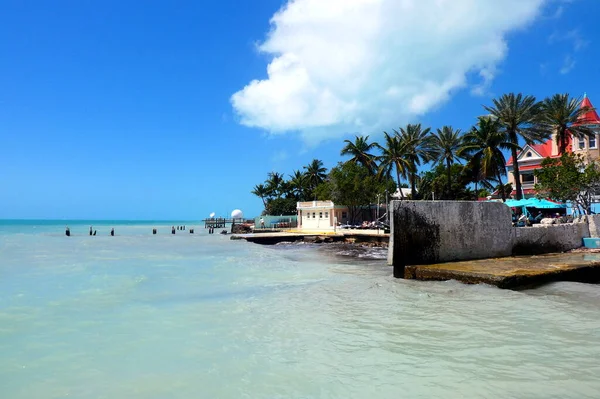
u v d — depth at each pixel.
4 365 5.73
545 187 25.27
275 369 5.40
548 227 15.27
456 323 7.32
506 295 9.51
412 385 4.73
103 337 7.02
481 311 8.17
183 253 26.45
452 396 4.41
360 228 45.19
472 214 13.54
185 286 12.38
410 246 12.59
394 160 49.72
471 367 5.21
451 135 47.75
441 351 5.86
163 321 8.06
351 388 4.72
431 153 50.66
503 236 14.08
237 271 16.17
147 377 5.24
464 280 10.87
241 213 77.69
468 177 51.12
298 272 15.83
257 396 4.58
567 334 6.53
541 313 7.91
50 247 33.00
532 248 14.76
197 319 8.20
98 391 4.84
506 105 37.75
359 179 49.19
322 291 11.20
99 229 95.12
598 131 36.97
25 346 6.57
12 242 40.75
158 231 83.00
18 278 14.09
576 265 11.76
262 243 38.59
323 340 6.58
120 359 5.92
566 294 9.63
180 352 6.19
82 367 5.62
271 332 7.18
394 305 8.96
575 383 4.66
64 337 7.05
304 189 74.62
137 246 34.62
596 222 16.89
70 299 10.36
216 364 5.65
